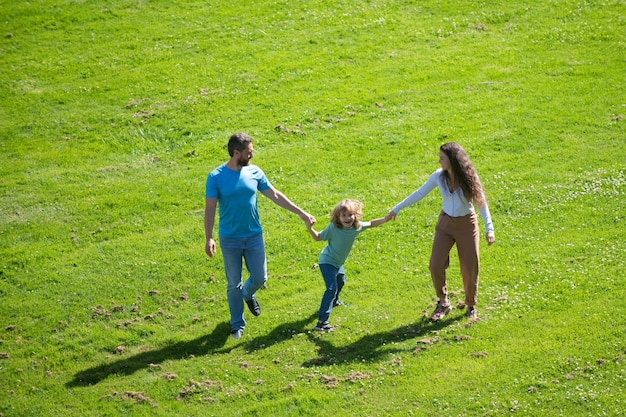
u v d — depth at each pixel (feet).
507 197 57.52
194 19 98.43
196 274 50.85
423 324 43.09
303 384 38.63
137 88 82.74
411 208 57.88
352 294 47.34
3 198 62.75
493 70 82.17
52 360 42.06
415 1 99.81
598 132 67.15
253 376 39.63
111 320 46.06
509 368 37.99
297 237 55.06
